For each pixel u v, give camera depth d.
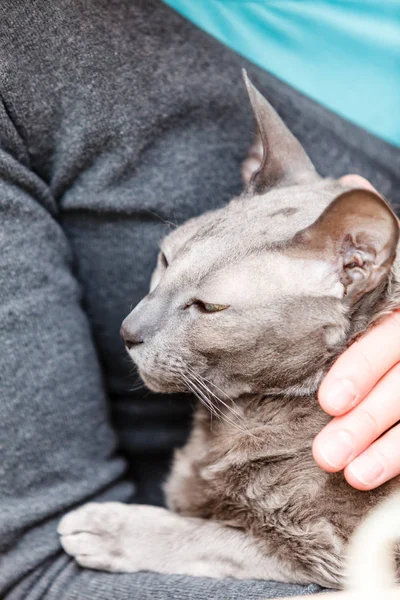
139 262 0.45
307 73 0.49
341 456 0.37
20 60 0.41
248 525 0.41
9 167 0.41
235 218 0.42
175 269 0.41
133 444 0.48
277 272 0.40
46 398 0.41
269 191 0.44
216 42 0.46
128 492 0.44
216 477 0.42
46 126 0.43
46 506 0.40
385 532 0.39
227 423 0.43
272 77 0.48
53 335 0.41
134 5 0.44
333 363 0.40
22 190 0.42
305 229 0.39
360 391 0.38
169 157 0.45
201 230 0.42
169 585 0.38
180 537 0.41
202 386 0.41
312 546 0.39
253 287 0.40
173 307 0.41
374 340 0.39
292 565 0.40
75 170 0.43
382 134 0.51
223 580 0.39
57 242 0.43
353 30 0.49
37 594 0.39
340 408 0.38
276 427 0.42
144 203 0.44
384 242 0.39
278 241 0.40
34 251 0.41
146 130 0.44
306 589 0.38
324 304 0.40
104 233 0.45
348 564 0.39
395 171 0.51
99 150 0.43
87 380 0.43
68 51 0.42
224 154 0.46
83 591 0.39
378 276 0.40
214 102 0.46
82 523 0.41
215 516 0.42
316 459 0.38
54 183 0.44
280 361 0.41
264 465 0.41
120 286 0.46
